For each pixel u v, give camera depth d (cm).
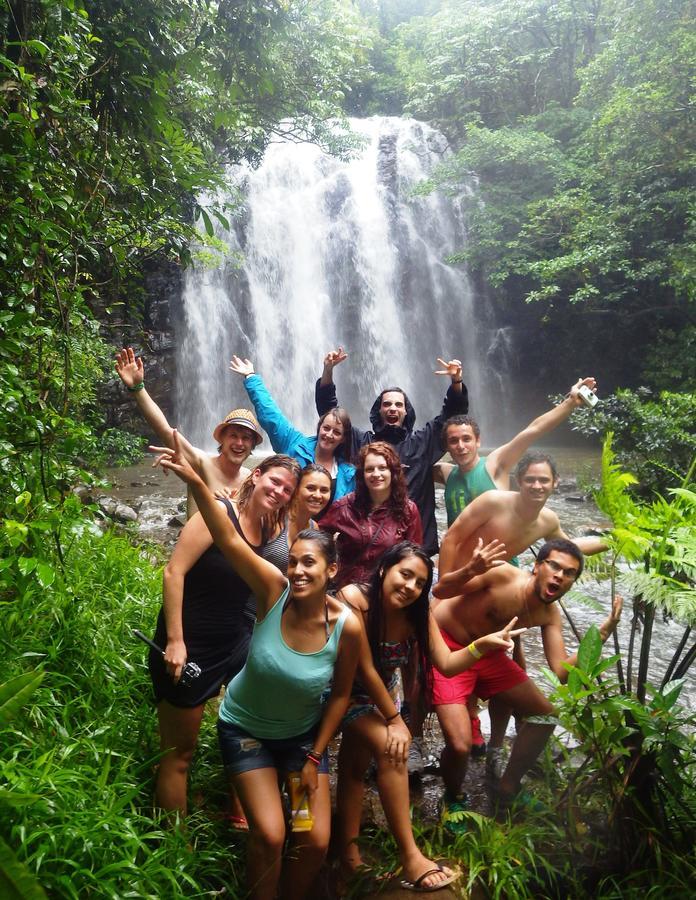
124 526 883
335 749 373
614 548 309
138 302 589
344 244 2205
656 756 280
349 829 280
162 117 499
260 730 259
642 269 1739
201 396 1941
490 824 296
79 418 812
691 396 1028
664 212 1691
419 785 340
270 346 2070
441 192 2295
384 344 2203
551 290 1784
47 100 428
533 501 335
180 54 513
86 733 295
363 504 341
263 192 2130
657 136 1658
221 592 279
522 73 2439
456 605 331
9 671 301
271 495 282
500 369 2298
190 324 1917
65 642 344
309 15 1535
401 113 3089
